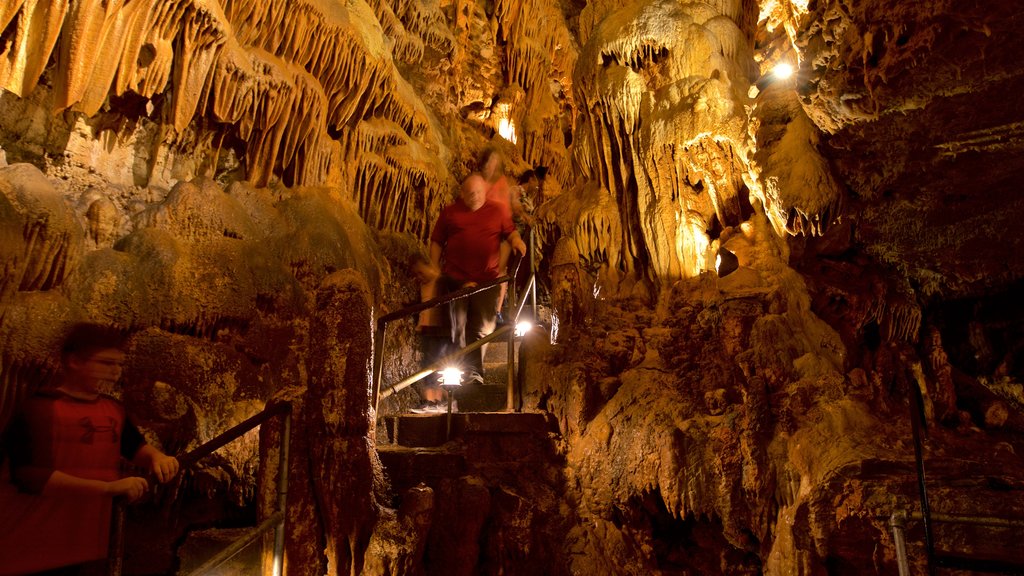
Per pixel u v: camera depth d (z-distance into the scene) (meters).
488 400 5.39
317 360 3.62
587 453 4.72
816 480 3.92
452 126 8.85
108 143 4.68
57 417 2.15
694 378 4.80
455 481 4.15
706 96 5.86
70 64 3.75
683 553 4.75
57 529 2.11
